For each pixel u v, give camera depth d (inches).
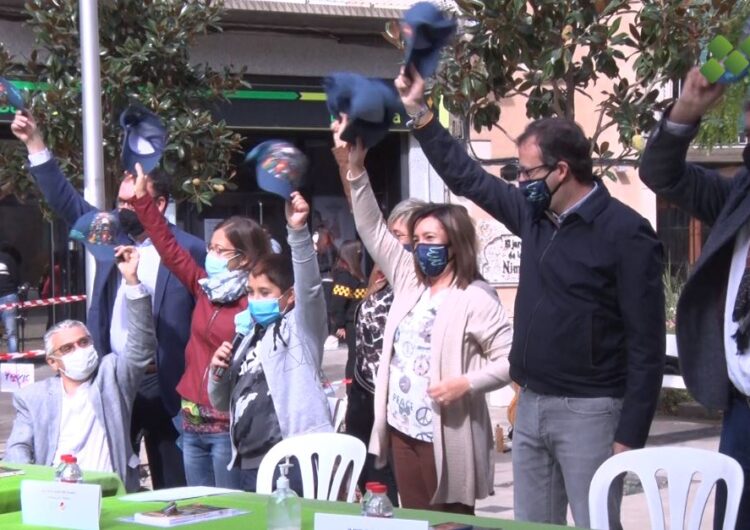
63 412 232.8
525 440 187.9
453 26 184.9
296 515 141.0
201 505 159.3
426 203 238.2
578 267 179.0
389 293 242.8
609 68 311.3
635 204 538.6
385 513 135.2
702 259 163.9
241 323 220.7
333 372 582.2
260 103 654.5
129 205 252.7
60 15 374.9
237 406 216.2
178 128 368.2
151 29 374.6
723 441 167.5
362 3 629.6
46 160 270.4
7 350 645.9
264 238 233.5
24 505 151.7
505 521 146.1
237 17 626.8
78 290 660.7
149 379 253.8
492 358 204.4
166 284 250.5
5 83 270.8
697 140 356.8
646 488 166.9
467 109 320.8
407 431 207.8
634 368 176.9
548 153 179.6
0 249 646.5
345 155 214.5
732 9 300.4
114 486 180.5
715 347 166.1
